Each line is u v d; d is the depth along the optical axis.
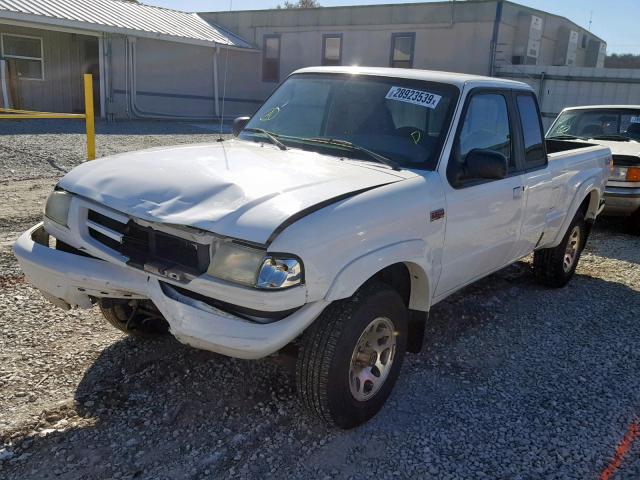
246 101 26.05
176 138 15.87
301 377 3.05
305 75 4.66
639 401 3.80
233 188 3.00
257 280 2.69
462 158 3.91
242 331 2.77
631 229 8.62
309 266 2.76
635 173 8.11
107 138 14.73
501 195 4.23
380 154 3.85
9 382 3.49
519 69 20.88
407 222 3.31
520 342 4.62
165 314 2.91
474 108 4.11
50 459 2.89
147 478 2.82
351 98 4.20
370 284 3.19
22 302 4.57
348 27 23.80
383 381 3.39
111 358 3.86
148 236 2.99
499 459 3.13
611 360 4.39
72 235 3.25
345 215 2.96
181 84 22.95
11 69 19.27
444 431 3.35
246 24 26.09
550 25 23.78
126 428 3.18
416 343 3.80
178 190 3.03
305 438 3.20
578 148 6.35
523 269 6.54
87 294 3.28
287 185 3.10
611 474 3.05
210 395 3.53
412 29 22.44
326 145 3.99
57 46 20.39
